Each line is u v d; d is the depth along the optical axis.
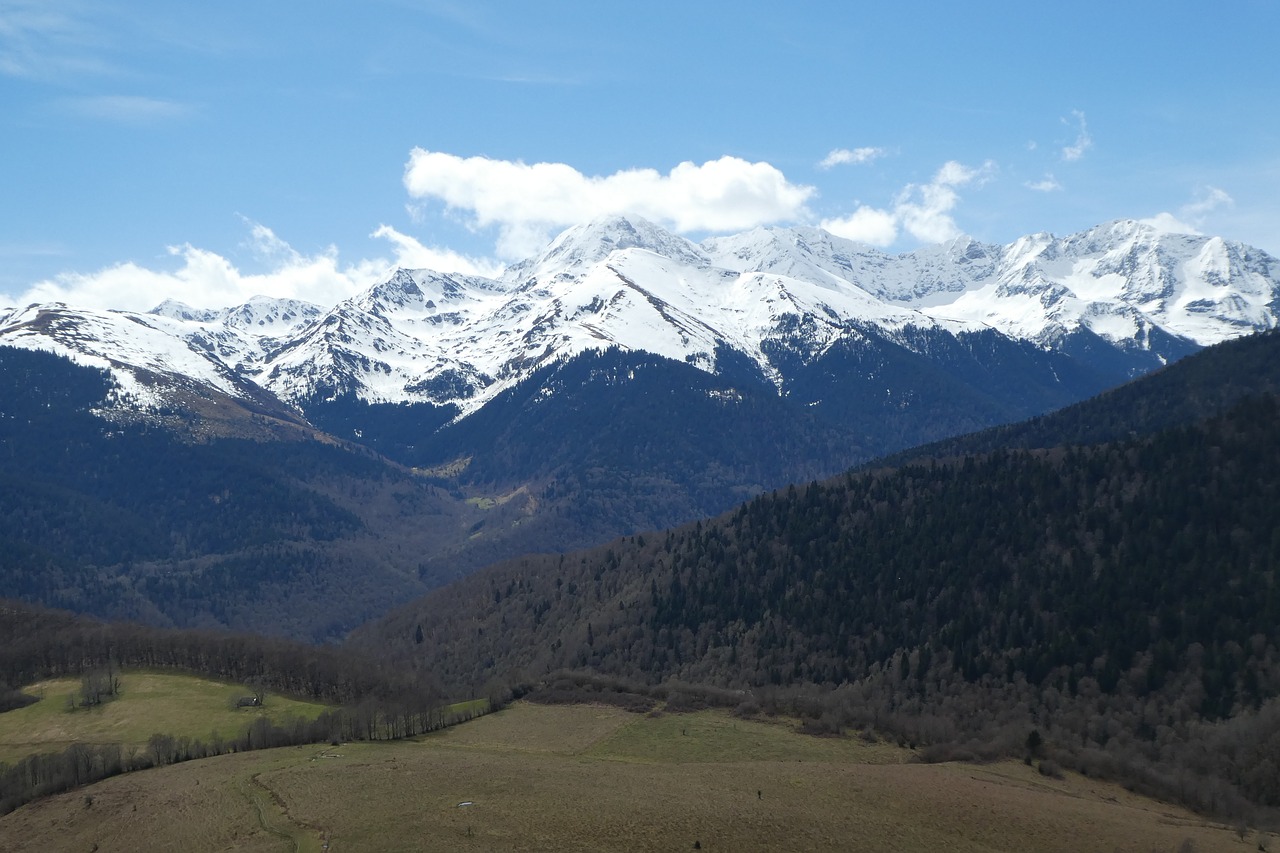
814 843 132.88
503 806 144.88
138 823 153.38
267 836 140.50
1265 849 141.62
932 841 136.12
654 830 135.12
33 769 182.12
